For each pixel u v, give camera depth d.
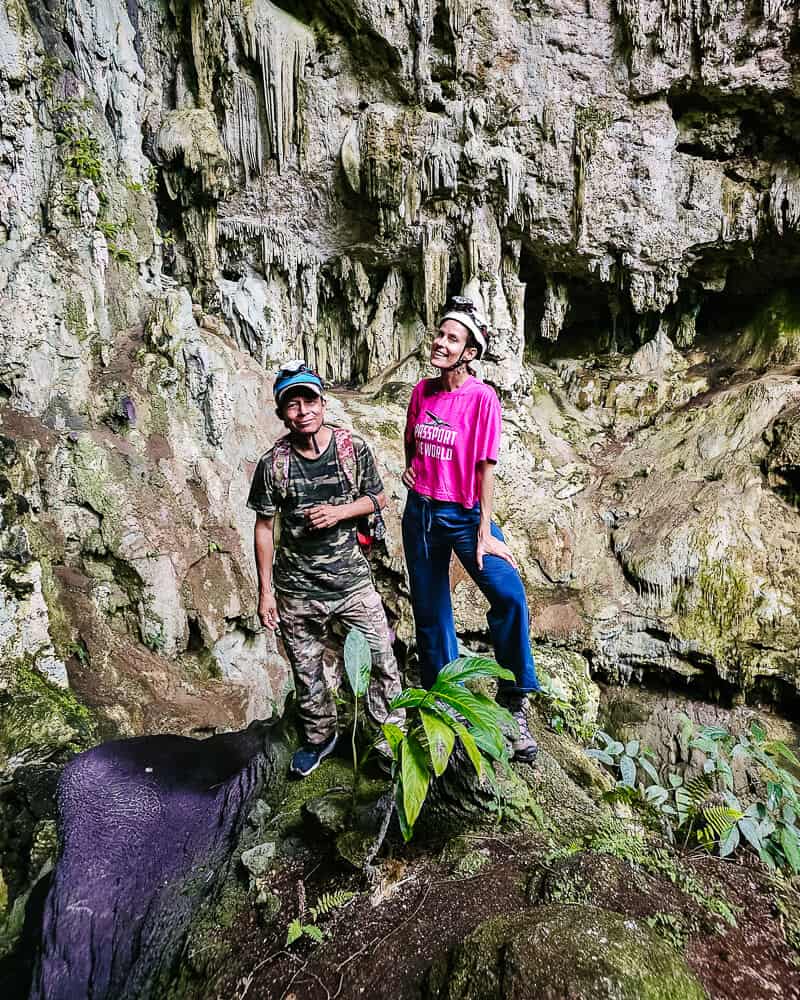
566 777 2.55
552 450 8.73
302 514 2.30
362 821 2.15
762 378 8.24
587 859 1.85
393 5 6.73
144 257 7.05
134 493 5.95
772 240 7.96
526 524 7.79
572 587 7.49
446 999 1.42
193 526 6.32
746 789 4.15
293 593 2.41
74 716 4.62
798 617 6.57
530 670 2.25
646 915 1.67
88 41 6.27
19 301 5.54
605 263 8.46
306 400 2.15
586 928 1.46
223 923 2.00
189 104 7.32
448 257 8.39
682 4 6.69
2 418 5.44
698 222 7.95
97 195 6.30
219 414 6.73
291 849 2.21
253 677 6.55
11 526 4.92
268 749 2.80
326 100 7.39
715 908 1.77
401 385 8.50
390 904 1.84
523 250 8.66
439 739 1.71
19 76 5.43
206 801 2.79
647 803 2.46
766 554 6.95
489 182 7.78
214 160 7.16
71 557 5.65
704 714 6.84
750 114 7.46
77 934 2.37
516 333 8.67
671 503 7.66
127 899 2.45
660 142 7.57
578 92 7.39
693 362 9.44
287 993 1.65
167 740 3.25
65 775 2.96
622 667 7.11
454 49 7.05
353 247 8.42
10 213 5.63
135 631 5.84
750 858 2.13
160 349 6.61
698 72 7.10
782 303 8.78
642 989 1.30
